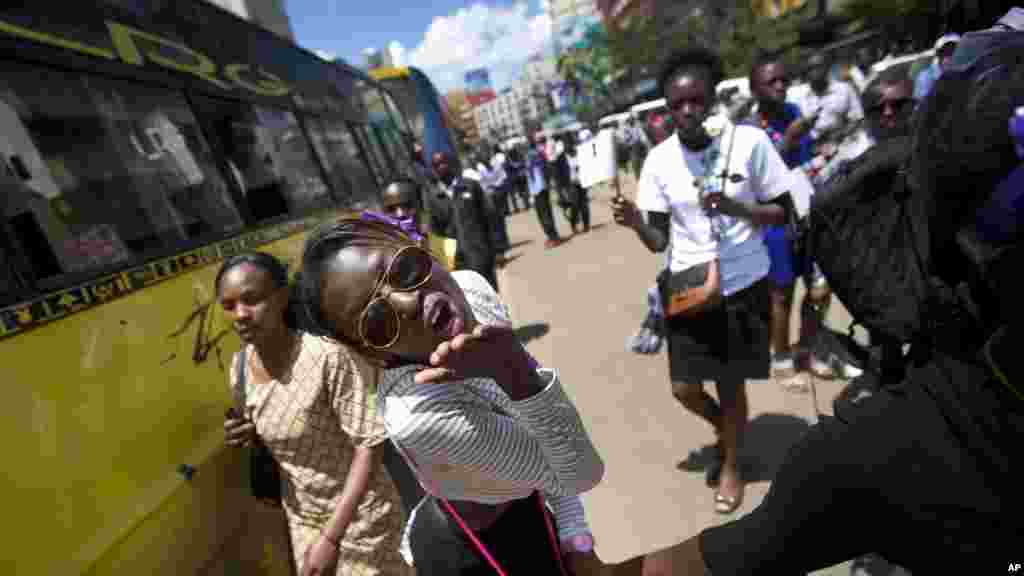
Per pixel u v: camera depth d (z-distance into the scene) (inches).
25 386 63.1
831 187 52.8
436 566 59.0
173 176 109.0
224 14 158.6
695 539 42.7
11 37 82.2
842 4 835.4
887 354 51.1
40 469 61.4
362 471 78.3
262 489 86.7
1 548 55.3
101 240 85.3
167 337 87.2
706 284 107.4
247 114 146.8
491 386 50.1
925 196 32.3
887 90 115.0
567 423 44.7
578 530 59.9
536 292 316.8
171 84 116.8
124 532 67.9
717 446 124.9
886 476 32.9
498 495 52.8
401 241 42.0
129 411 75.2
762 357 113.9
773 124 166.6
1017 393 28.3
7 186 74.2
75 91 92.0
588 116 2226.9
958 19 52.8
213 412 91.9
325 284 40.4
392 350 41.8
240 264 78.8
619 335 223.6
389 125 338.3
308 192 171.6
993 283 29.0
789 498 37.2
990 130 27.2
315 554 78.4
